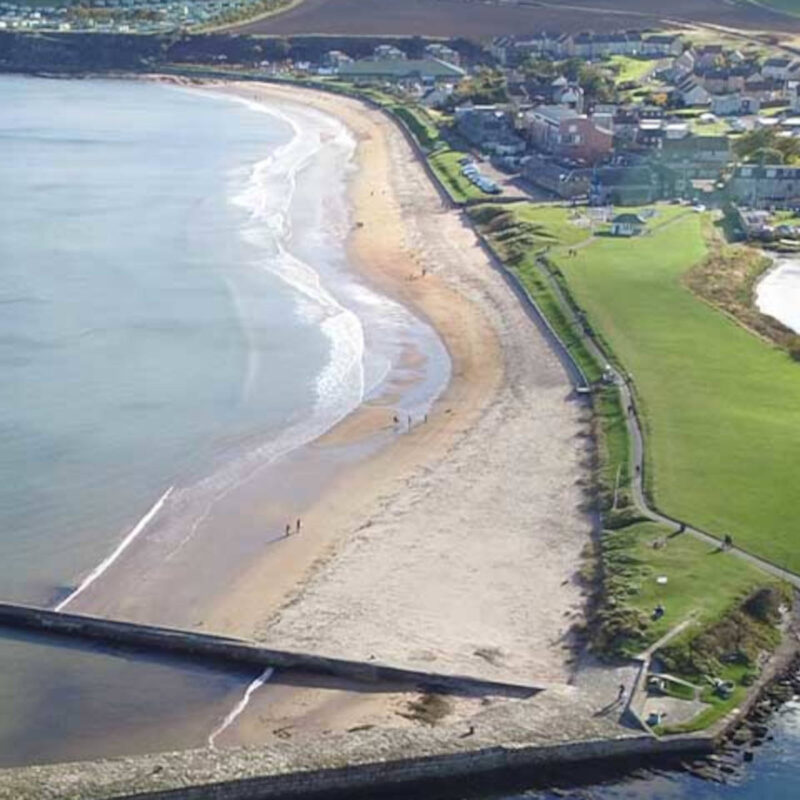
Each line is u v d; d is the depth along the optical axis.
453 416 101.50
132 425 99.12
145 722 64.62
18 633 71.75
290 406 103.44
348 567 78.81
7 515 85.12
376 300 130.25
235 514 85.75
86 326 120.75
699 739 62.25
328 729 63.66
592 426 97.69
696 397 101.38
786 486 85.88
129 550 81.12
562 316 121.56
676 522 80.81
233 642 69.62
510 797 60.44
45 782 58.72
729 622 69.94
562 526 82.94
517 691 65.69
